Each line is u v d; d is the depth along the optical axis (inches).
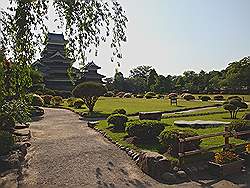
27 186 308.2
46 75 1994.3
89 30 347.3
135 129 471.2
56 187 307.3
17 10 314.7
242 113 962.1
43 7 326.6
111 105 1353.3
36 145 494.0
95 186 312.5
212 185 321.4
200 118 818.2
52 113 1070.4
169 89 2942.9
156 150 425.7
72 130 665.6
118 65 364.2
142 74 3806.6
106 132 592.7
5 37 310.5
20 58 321.4
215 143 451.8
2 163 370.6
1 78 309.3
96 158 416.8
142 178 341.7
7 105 498.0
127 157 425.7
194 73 3353.8
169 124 669.9
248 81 2415.1
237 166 364.8
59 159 408.2
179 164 365.4
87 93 978.1
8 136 415.8
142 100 1804.9
